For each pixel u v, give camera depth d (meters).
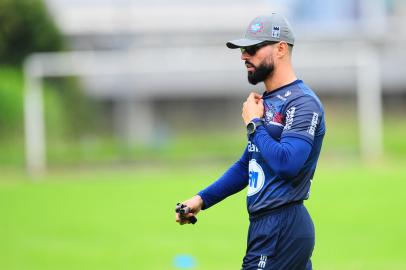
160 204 63.38
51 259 42.34
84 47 127.50
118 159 95.62
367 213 57.03
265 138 19.11
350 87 118.75
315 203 62.25
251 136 19.78
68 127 99.25
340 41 129.88
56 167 93.56
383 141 103.31
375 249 44.09
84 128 101.75
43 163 90.94
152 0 134.12
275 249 19.53
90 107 103.38
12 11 99.31
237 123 118.69
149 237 49.00
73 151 95.81
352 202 62.28
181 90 118.81
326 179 77.44
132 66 105.25
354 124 102.38
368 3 139.38
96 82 109.69
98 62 113.50
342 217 55.56
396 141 103.62
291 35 20.00
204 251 44.12
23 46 100.88
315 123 19.27
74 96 101.06
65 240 48.38
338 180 76.25
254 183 19.81
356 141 97.69
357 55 98.88
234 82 119.56
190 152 97.00
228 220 55.41
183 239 48.16
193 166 92.25
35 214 59.31
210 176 81.06
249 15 135.75
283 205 19.52
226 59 105.88
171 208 61.09
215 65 103.94
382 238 47.56
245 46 19.75
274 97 19.84
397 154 97.44
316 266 39.44
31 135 90.31
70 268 39.81
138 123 112.25
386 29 137.12
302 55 112.88
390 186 70.75
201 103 119.56
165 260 41.66
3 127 94.56
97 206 62.97
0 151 94.69
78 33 127.31
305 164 19.50
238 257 42.19
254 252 19.80
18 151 94.75
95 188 74.44
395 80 133.12
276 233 19.50
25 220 56.50
